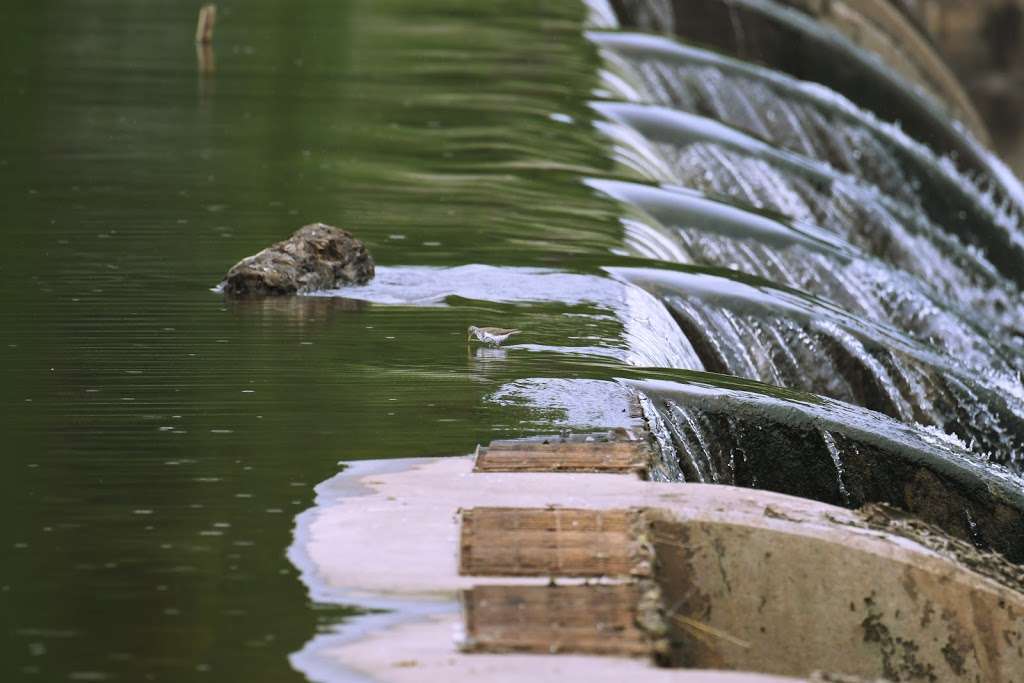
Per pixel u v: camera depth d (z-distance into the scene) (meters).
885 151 45.16
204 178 28.95
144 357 17.67
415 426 15.27
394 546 11.79
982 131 57.81
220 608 10.70
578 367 17.91
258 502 12.89
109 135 32.59
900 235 37.53
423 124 35.34
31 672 9.76
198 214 26.02
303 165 30.58
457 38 46.53
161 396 16.11
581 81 41.19
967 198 45.78
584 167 32.38
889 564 12.05
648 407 16.72
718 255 29.78
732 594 11.98
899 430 18.23
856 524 12.58
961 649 12.00
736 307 23.55
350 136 33.59
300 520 12.45
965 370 24.58
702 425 17.20
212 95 37.62
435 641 10.13
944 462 17.52
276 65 42.12
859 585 12.05
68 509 12.68
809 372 23.44
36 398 15.92
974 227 45.25
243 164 30.38
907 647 11.98
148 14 50.53
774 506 12.77
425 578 11.16
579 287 22.28
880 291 30.20
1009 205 50.84
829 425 17.45
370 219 26.31
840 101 47.09
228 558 11.61
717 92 44.72
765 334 23.47
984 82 80.19
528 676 9.55
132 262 22.62
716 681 9.52
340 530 12.18
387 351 18.31
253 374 17.06
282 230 25.11
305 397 16.20
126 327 19.03
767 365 23.23
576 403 16.42
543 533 11.90
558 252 24.69
